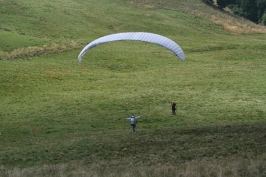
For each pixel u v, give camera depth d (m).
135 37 72.94
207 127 94.12
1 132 104.31
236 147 71.94
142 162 66.31
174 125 109.81
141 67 192.38
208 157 67.25
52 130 106.19
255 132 84.56
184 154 69.88
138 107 130.12
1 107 130.38
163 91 150.25
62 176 55.84
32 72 171.50
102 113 123.31
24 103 135.25
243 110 125.81
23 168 67.75
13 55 191.62
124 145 79.12
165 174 53.84
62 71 177.62
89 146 80.25
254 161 58.53
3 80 157.88
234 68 191.38
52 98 140.62
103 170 59.47
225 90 152.25
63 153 77.06
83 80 167.25
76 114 122.56
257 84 160.50
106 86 158.50
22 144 90.38
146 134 89.75
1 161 74.12
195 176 52.47
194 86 158.25
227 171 53.94
